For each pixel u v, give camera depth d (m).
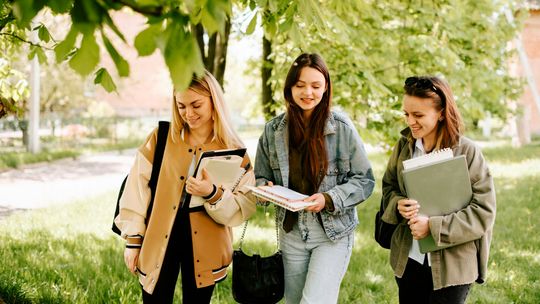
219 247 2.65
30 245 5.31
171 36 1.21
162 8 1.26
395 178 2.73
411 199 2.39
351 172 2.77
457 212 2.37
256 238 5.80
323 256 2.71
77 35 1.23
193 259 2.59
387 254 5.29
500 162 13.06
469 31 6.80
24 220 6.72
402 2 6.47
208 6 1.31
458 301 2.45
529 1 16.86
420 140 2.58
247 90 10.80
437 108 2.40
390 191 2.71
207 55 6.29
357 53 5.86
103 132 23.22
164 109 35.03
